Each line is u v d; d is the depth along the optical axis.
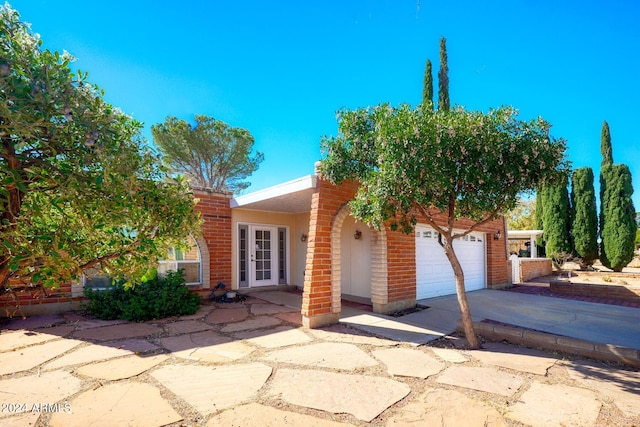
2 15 1.78
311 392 3.98
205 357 5.11
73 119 1.76
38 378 4.33
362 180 6.24
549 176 5.09
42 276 1.75
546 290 12.81
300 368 4.70
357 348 5.57
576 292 11.63
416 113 5.20
